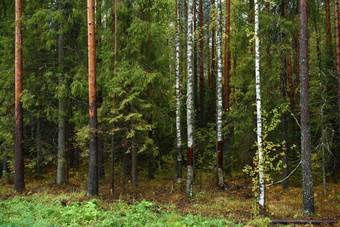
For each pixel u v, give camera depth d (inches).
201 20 808.9
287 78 571.8
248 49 542.6
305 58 382.9
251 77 550.0
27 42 551.5
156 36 545.0
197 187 567.2
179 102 603.5
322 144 481.4
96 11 578.2
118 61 529.3
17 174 533.6
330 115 525.7
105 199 463.8
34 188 559.5
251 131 601.6
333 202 432.8
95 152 478.9
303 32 382.3
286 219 358.3
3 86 569.9
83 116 566.6
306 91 383.6
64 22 538.3
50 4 575.5
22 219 310.0
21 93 528.4
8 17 589.0
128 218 341.7
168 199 485.4
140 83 503.2
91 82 481.7
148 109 546.6
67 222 321.7
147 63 550.3
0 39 580.1
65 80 538.9
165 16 554.9
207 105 962.1
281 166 601.0
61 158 581.9
